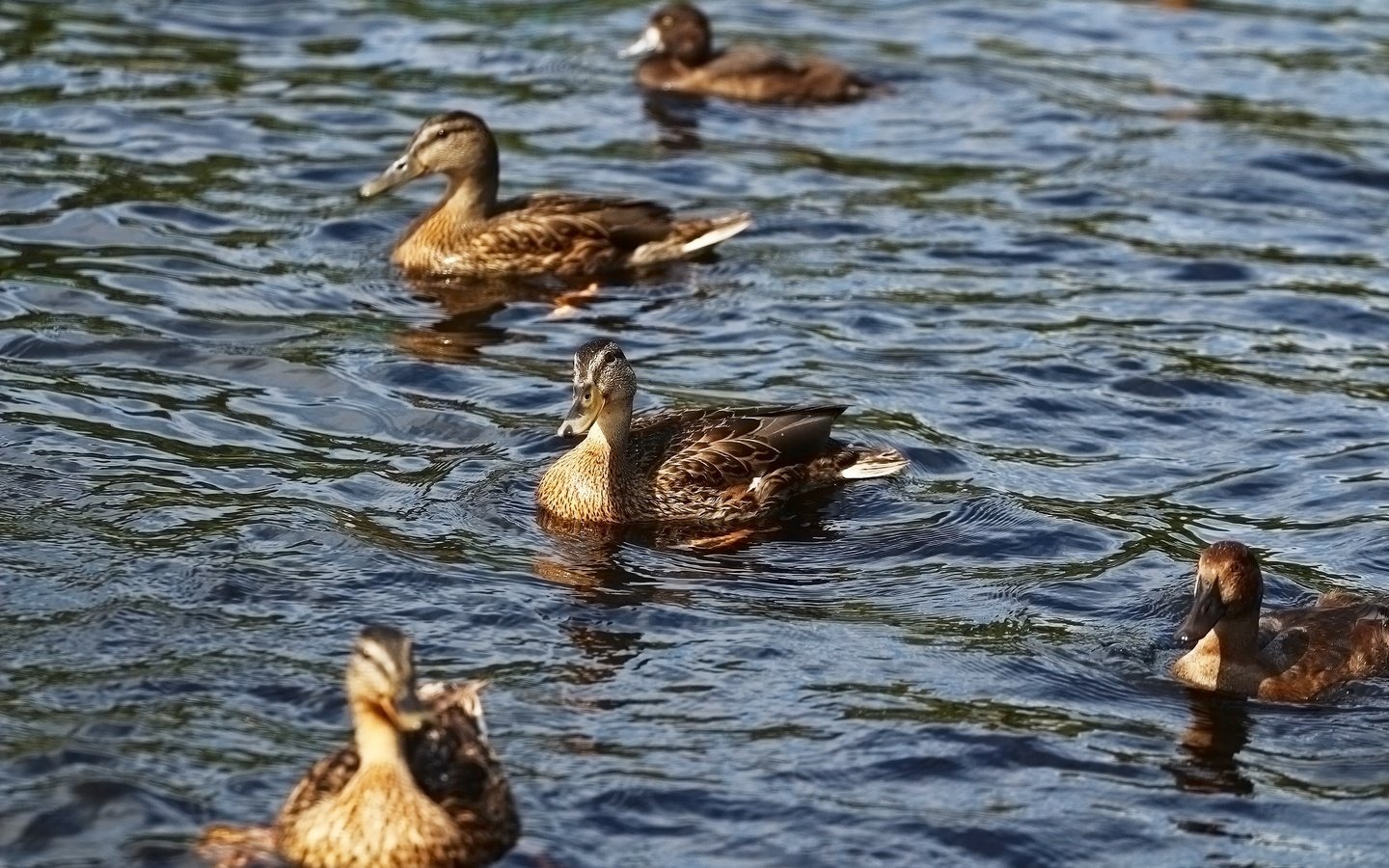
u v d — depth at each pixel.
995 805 13.02
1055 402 20.02
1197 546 17.05
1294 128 28.39
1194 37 32.44
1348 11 33.84
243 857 11.84
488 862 11.97
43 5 30.27
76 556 15.59
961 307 22.38
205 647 14.38
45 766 12.72
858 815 12.82
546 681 14.27
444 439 18.61
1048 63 31.06
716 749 13.47
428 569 15.88
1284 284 23.36
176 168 25.00
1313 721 14.36
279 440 18.27
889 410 19.70
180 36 29.59
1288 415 19.92
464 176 23.33
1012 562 16.70
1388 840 12.85
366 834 11.66
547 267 23.17
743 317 21.97
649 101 28.98
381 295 22.23
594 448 17.28
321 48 29.72
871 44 31.78
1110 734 14.02
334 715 13.58
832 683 14.48
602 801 12.73
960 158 27.12
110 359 19.77
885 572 16.48
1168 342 21.58
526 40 30.94
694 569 16.42
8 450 17.47
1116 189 26.12
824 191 25.81
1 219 23.02
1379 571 16.70
